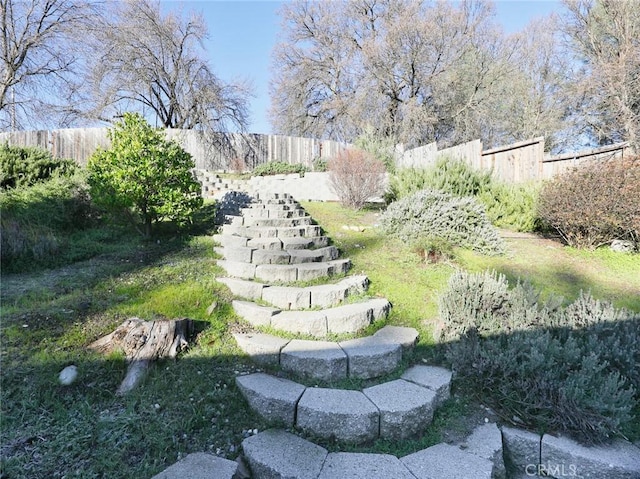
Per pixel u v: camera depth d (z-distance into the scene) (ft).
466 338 9.88
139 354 8.86
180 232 18.51
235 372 9.13
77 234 17.15
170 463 6.71
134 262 14.44
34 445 6.73
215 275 13.71
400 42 55.67
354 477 6.39
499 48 60.59
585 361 8.25
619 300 13.05
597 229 16.79
